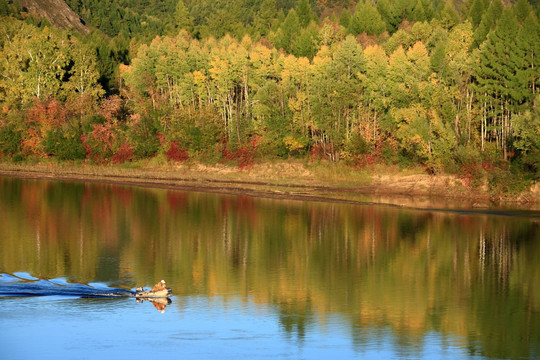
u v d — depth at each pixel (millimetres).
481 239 54969
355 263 47156
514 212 67562
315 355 30266
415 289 40906
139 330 32875
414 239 54969
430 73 87625
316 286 41281
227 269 45125
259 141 95500
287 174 90438
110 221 62312
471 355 30656
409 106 87000
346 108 92625
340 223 61562
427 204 72250
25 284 40094
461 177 77750
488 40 82875
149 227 59469
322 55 100375
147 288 39906
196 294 39219
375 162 87188
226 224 61125
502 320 35375
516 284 42125
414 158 84375
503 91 79938
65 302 36906
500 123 84938
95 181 94062
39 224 60312
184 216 65250
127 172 99875
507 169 76062
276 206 71312
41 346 30531
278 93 97062
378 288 41094
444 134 80188
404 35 104562
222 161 97312
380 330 33688
